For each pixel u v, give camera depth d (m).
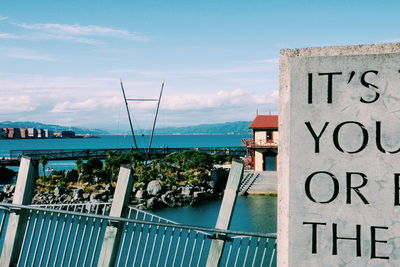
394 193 2.56
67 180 46.09
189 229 5.00
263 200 39.00
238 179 4.54
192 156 52.53
